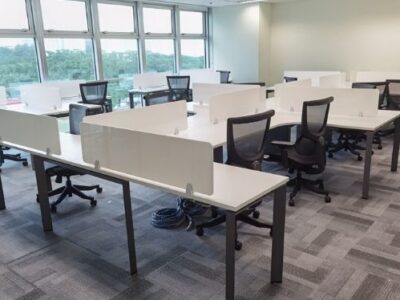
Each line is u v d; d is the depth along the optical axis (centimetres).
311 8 805
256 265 241
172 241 276
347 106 400
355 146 490
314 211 321
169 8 830
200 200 188
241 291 215
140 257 255
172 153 198
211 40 925
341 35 779
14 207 347
